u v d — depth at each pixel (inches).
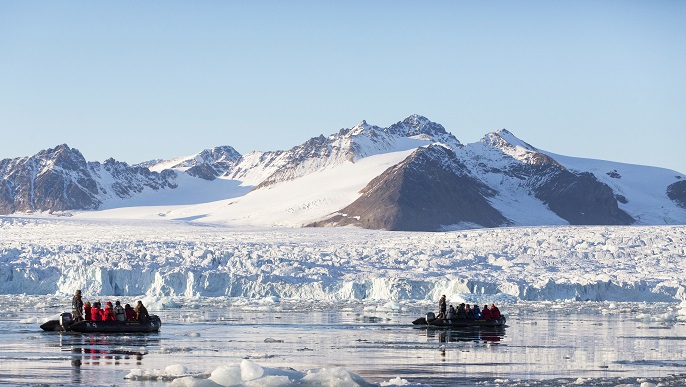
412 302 4259.4
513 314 3341.5
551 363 1704.0
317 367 1614.2
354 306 3742.6
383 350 1907.0
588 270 5516.7
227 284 4682.6
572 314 3341.5
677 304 4288.9
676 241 6343.5
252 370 1296.8
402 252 5994.1
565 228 7007.9
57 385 1350.9
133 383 1369.3
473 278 5017.2
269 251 5915.4
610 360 1764.3
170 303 3531.0
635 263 5762.8
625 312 3474.4
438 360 1734.7
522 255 5959.6
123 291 4709.6
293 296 4658.0
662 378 1505.9
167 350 1856.5
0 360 1664.6
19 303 3710.6
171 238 7308.1
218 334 2284.7
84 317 2309.3
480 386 1397.6
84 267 4712.1
